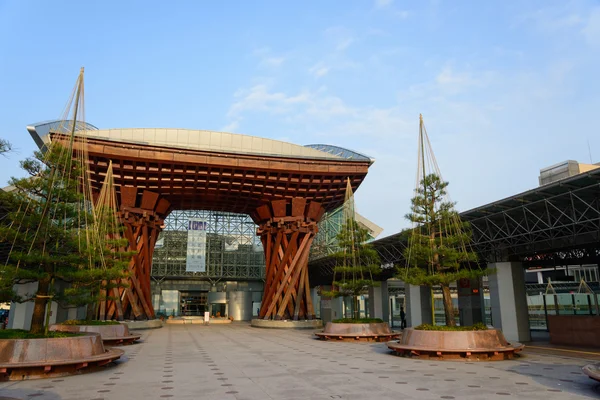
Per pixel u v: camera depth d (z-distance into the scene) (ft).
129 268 147.43
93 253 73.00
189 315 263.70
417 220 79.97
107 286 104.27
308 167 154.61
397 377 50.31
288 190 162.50
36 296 59.31
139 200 157.17
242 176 154.51
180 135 160.35
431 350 66.69
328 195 166.50
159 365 61.82
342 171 156.56
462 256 77.41
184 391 42.55
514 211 94.07
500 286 101.40
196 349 84.99
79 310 149.79
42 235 60.29
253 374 53.06
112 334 95.76
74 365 53.98
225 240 267.18
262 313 171.01
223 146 163.12
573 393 40.93
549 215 84.84
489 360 65.46
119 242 105.81
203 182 156.04
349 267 116.57
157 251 255.91
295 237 164.25
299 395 40.45
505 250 102.99
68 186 63.52
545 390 42.34
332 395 40.34
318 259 198.29
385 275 165.99
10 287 57.16
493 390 42.37
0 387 45.01
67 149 66.59
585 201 80.64
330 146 185.78
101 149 137.90
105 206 111.55
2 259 136.46
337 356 72.18
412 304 139.64
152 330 144.97
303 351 80.69
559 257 114.32
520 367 58.29
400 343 75.56
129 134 154.71
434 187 80.89
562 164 115.14
